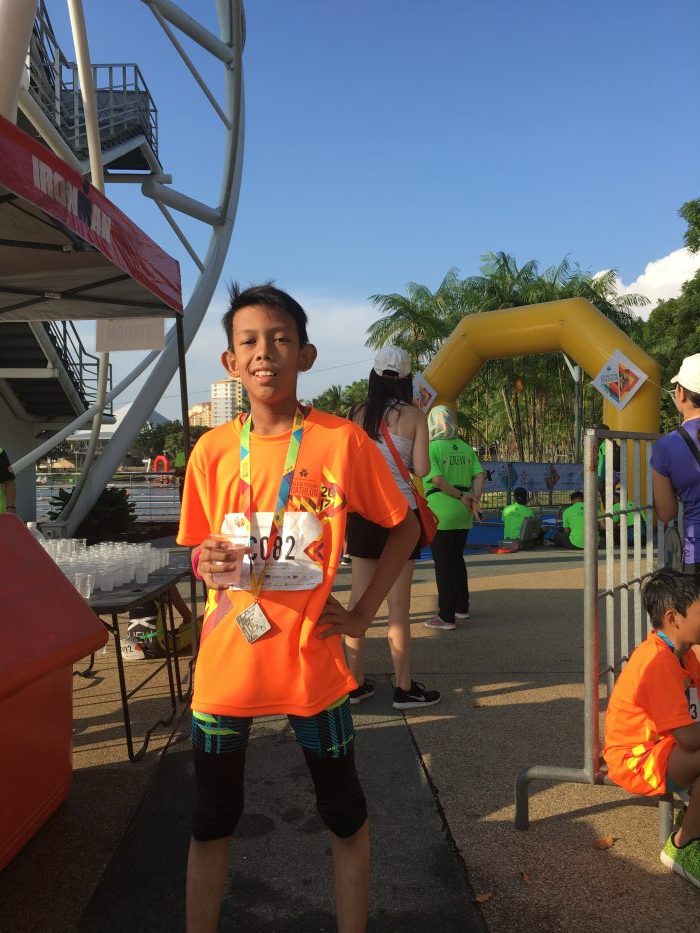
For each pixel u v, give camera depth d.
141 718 3.70
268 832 2.56
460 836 2.51
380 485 1.73
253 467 1.68
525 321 12.52
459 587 5.98
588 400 38.78
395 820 2.63
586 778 2.47
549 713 3.72
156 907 2.12
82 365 12.40
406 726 3.56
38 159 2.86
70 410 13.26
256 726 3.58
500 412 41.06
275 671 1.60
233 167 13.25
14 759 2.28
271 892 2.20
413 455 3.70
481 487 5.81
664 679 2.26
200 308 12.87
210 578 1.58
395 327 30.28
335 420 1.75
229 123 12.80
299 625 1.61
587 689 2.47
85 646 2.24
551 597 6.93
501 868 2.31
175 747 3.30
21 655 1.98
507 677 4.36
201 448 1.75
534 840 2.48
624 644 2.68
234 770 1.66
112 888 2.21
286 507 1.65
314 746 1.65
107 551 3.83
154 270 4.16
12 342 11.30
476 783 2.92
